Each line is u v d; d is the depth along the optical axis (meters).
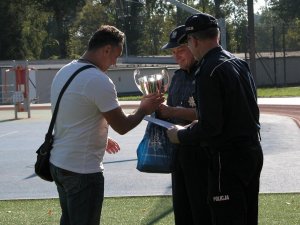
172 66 61.03
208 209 5.50
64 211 5.57
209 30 5.17
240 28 100.75
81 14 102.44
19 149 17.73
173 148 5.77
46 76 51.94
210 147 5.12
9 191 10.85
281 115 27.25
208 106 4.96
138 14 97.81
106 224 8.02
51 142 5.41
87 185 5.30
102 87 5.20
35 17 82.12
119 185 10.94
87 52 5.43
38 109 37.69
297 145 16.22
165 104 6.14
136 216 8.45
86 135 5.27
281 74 68.75
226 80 4.97
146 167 6.14
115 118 5.25
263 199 9.34
